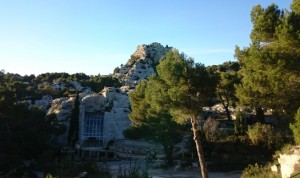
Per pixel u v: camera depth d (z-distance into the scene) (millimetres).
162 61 32531
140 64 159000
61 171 30359
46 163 42375
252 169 28562
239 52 33844
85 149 67938
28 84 127562
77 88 129500
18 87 116688
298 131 18797
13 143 44406
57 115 77312
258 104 26062
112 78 151875
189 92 31781
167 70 31203
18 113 50688
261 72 24297
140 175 29703
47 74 157375
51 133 63969
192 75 30953
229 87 51188
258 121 49844
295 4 23672
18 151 44062
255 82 24094
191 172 43812
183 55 32281
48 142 64062
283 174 22750
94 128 78062
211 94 32531
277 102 24438
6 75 145500
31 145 48812
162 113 47688
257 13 24922
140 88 57250
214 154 47562
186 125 51688
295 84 22844
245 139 45344
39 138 51344
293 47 21984
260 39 24641
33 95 110938
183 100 30578
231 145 45969
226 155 45812
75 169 31047
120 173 30125
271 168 26594
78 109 77750
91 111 79438
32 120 54875
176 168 46156
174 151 56156
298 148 22828
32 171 40219
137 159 60844
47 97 108938
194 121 31984
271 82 23125
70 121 75812
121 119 80625
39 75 156250
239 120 48469
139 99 56969
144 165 51438
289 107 24750
